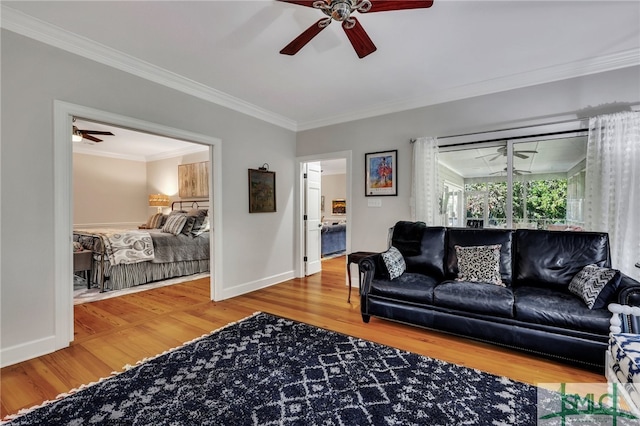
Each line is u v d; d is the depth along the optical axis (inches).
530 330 87.2
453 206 141.9
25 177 87.6
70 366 84.2
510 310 90.0
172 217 211.5
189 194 264.4
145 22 87.7
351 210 172.1
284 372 80.7
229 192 151.8
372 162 164.1
